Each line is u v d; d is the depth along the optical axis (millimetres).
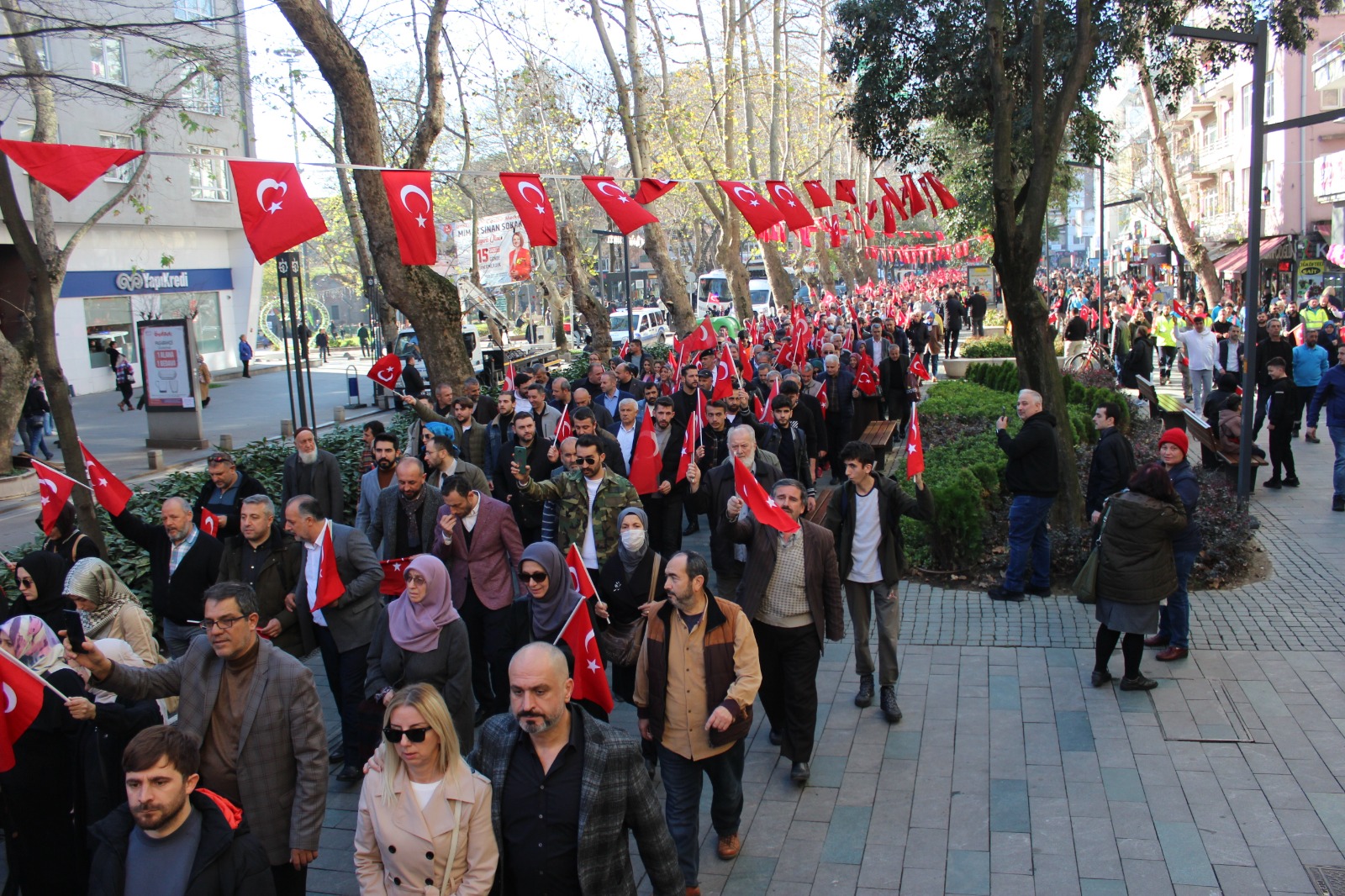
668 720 5094
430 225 7785
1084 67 10547
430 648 5566
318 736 4535
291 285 18406
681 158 26875
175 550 6898
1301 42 14281
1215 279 28672
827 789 6250
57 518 6887
